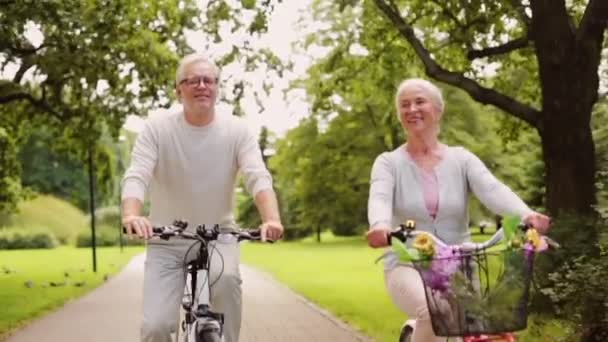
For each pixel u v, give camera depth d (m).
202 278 4.62
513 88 18.19
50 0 15.74
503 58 17.03
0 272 29.11
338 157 49.84
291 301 16.61
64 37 16.47
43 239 70.31
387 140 47.12
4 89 19.36
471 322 3.96
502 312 3.97
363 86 19.06
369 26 18.03
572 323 8.27
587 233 9.26
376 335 10.68
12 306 15.83
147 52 19.11
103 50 17.02
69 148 25.16
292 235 70.50
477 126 39.16
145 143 4.85
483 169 4.90
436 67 13.74
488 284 4.00
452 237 4.88
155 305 4.73
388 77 18.28
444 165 4.93
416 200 4.85
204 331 4.36
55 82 19.66
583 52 12.24
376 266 28.84
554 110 12.38
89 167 28.80
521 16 14.04
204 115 4.84
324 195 53.62
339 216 54.09
